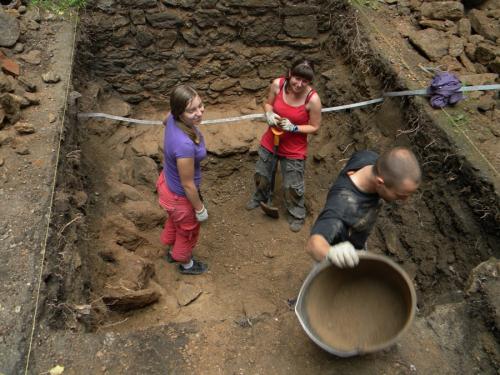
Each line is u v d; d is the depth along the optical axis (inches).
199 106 107.6
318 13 203.0
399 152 74.7
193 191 116.3
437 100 149.9
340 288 83.5
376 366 95.0
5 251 106.0
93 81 191.5
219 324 102.6
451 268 129.6
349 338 79.5
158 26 191.8
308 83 134.5
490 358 96.7
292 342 99.3
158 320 122.1
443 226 136.7
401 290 76.8
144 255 145.7
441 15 191.0
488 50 169.8
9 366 87.9
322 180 185.3
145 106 207.6
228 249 165.5
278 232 171.3
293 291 144.4
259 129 208.1
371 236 155.9
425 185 146.9
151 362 93.7
